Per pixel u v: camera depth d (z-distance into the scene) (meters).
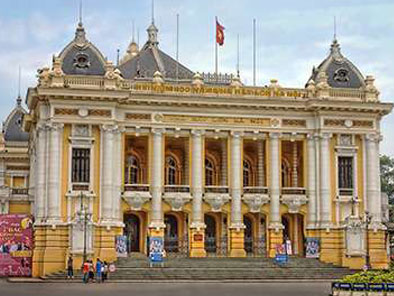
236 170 87.06
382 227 88.12
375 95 89.88
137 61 100.00
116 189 83.12
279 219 87.81
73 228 78.88
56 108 80.81
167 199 85.12
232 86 87.62
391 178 164.25
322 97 88.38
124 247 82.12
